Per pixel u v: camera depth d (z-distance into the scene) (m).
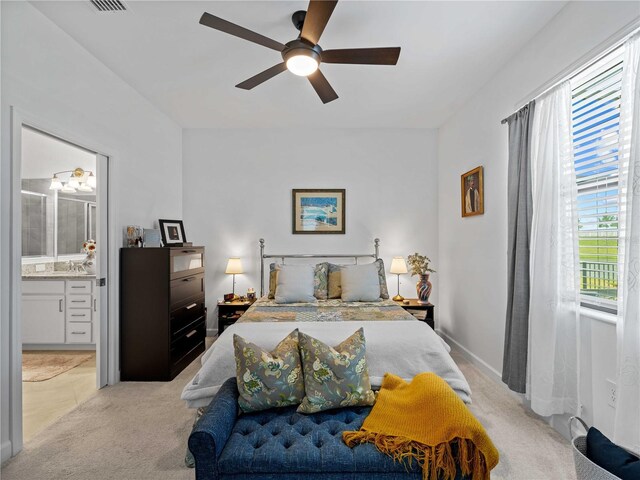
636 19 1.55
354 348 1.78
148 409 2.42
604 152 1.88
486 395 2.60
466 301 3.47
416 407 1.54
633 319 1.49
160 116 3.69
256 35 1.87
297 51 1.95
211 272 4.28
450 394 1.55
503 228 2.76
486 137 3.02
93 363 3.32
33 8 2.05
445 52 2.53
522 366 2.31
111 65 2.74
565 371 2.00
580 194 2.03
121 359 2.95
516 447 1.94
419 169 4.28
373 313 2.85
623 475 1.10
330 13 1.69
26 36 2.01
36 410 2.41
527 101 2.38
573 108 2.09
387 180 4.28
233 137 4.27
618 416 1.54
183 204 4.26
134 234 3.08
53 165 4.14
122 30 2.29
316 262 4.29
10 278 1.90
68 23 2.21
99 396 2.63
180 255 3.18
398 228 4.28
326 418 1.63
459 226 3.63
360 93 3.24
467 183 3.39
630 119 1.60
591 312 1.90
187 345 3.37
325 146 4.27
